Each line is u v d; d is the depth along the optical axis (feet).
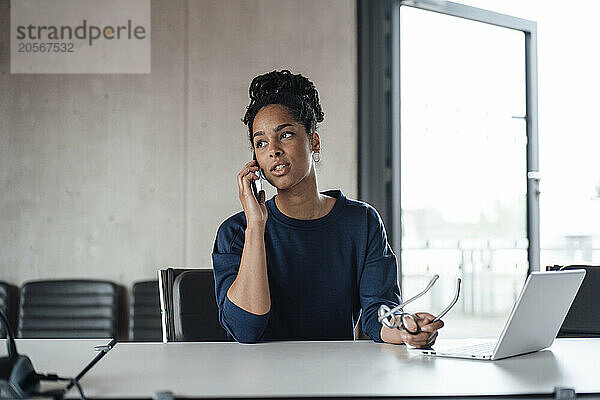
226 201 16.21
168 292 8.07
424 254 16.24
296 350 6.73
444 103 16.35
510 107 16.71
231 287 6.97
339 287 7.52
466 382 5.38
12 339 5.28
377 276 7.52
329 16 16.42
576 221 17.15
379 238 7.69
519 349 6.46
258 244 6.89
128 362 6.17
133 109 16.08
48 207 15.98
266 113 7.22
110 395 4.98
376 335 7.18
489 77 16.60
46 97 15.99
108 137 16.06
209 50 16.21
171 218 16.12
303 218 7.52
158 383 5.32
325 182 16.25
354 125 16.39
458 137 16.42
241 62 16.28
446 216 16.38
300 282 7.46
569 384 5.35
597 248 17.25
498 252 16.62
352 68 16.43
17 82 15.96
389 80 16.12
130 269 16.03
